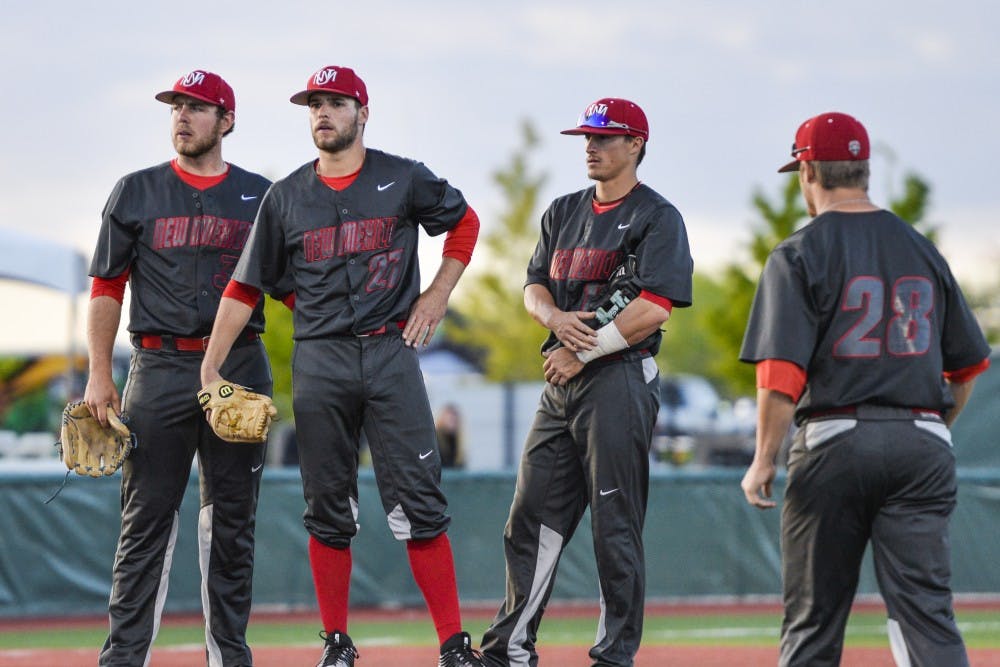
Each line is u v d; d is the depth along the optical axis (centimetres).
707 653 2719
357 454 1720
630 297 1706
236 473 1748
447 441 5716
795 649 1446
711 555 3912
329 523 1697
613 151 1739
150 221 1741
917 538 1400
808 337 1421
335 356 1658
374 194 1675
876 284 1430
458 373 10856
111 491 3647
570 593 3834
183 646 2922
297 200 1680
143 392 1736
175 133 1748
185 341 1742
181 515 3609
